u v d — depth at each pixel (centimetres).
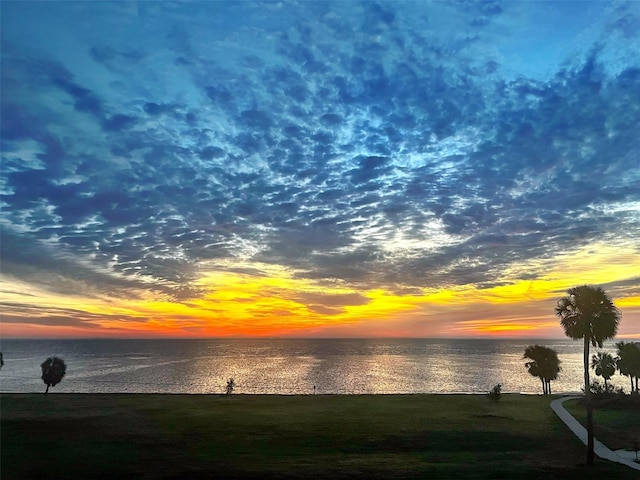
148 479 2495
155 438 3600
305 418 4606
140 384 11594
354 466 2881
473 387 11188
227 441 3578
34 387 10931
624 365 6719
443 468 2858
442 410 5219
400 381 12306
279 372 14900
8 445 3219
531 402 5969
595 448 3575
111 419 4297
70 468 2678
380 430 4072
